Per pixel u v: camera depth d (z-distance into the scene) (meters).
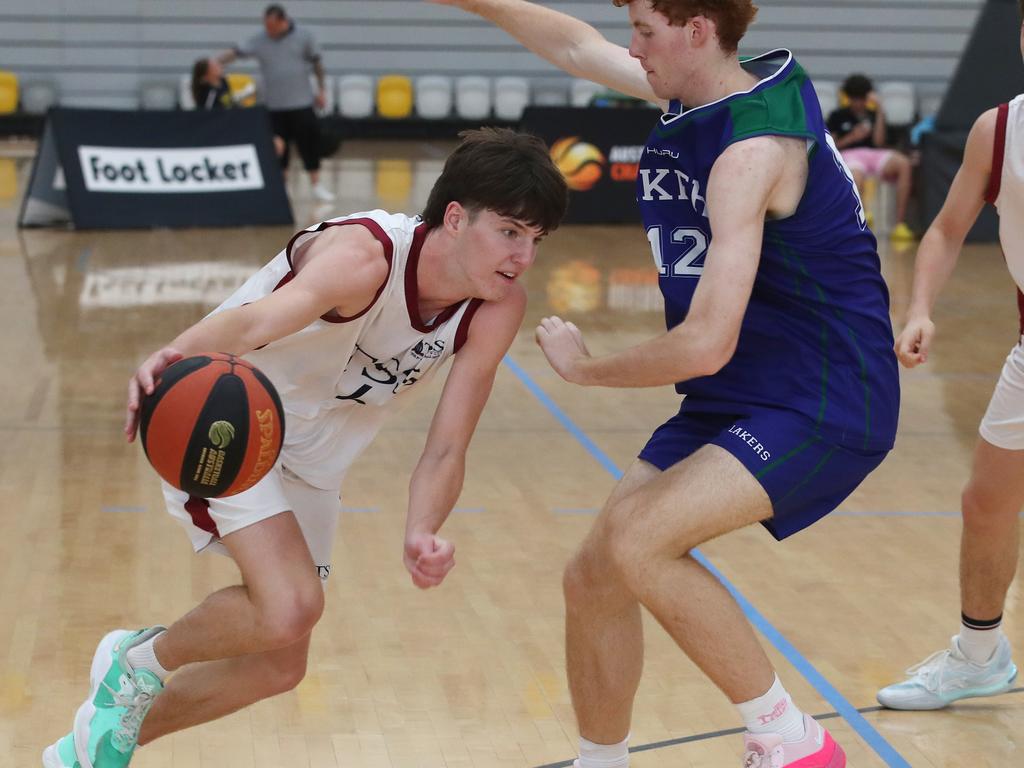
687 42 2.96
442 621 4.62
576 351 3.19
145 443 2.75
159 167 14.34
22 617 4.55
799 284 3.05
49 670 4.12
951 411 7.88
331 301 2.94
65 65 23.81
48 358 8.52
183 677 3.27
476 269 2.99
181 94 22.81
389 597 4.83
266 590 3.02
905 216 14.68
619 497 3.21
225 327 2.83
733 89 2.99
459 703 3.98
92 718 3.20
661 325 9.91
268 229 14.34
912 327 3.82
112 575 4.97
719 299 2.81
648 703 4.02
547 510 5.93
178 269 11.80
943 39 24.30
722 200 2.85
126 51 23.88
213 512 3.08
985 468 3.81
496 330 3.19
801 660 4.36
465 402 3.21
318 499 3.42
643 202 3.16
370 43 24.20
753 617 4.72
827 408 3.03
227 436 2.72
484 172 2.91
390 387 3.27
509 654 4.35
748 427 3.04
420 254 3.04
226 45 23.97
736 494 2.98
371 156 21.66
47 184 14.20
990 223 14.49
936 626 4.67
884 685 4.20
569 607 3.28
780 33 24.34
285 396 3.24
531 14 3.86
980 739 3.86
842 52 24.41
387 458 6.70
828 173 2.99
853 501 6.16
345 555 5.27
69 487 6.04
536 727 3.83
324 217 15.12
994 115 3.68
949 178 14.16
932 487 6.41
